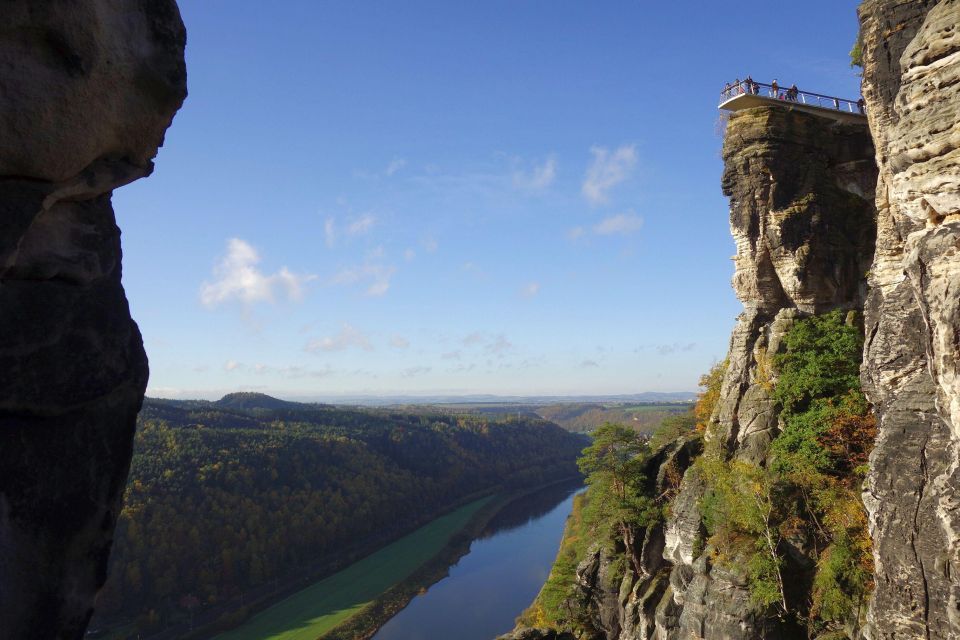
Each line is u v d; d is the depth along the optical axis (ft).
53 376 23.81
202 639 273.33
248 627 286.05
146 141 27.40
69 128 23.48
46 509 23.32
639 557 158.61
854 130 149.69
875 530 73.46
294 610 304.91
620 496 167.02
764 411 131.75
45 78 22.54
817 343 130.62
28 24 21.80
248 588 332.80
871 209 145.79
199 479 385.29
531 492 590.96
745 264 149.79
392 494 486.38
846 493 112.37
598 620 169.37
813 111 148.66
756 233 146.92
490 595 319.88
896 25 94.43
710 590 116.78
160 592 299.38
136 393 27.37
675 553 135.44
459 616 294.46
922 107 50.70
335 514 417.28
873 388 84.28
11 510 22.22
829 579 104.53
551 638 164.55
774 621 107.14
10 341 22.76
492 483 620.49
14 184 22.85
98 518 25.27
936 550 63.62
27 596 22.34
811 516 114.42
